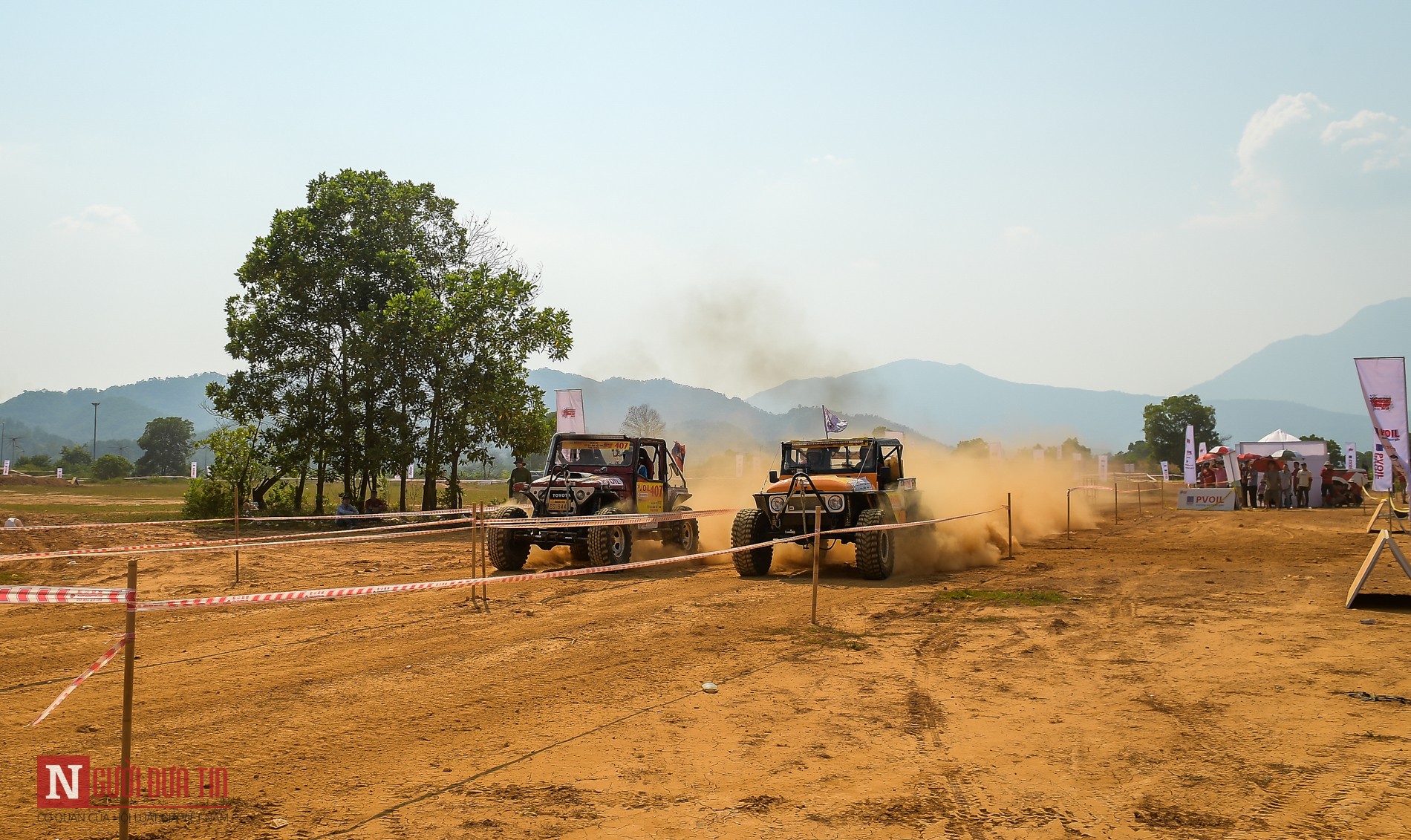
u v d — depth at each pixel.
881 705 6.28
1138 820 4.23
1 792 4.61
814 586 9.35
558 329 27.72
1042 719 5.91
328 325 26.91
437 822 4.22
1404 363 14.38
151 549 9.82
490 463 28.12
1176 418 89.88
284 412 26.28
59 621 9.43
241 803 4.48
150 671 7.29
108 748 5.35
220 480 25.53
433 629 9.10
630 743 5.44
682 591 11.78
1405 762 4.98
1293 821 4.19
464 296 26.34
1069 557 16.09
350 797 4.57
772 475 15.08
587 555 15.03
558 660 7.71
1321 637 8.35
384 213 27.23
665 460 16.05
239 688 6.75
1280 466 33.16
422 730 5.73
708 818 4.27
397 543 19.75
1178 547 17.73
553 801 4.50
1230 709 6.06
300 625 9.32
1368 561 10.16
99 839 4.02
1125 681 6.88
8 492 47.62
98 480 87.38
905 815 4.31
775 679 7.05
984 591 11.67
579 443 15.21
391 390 26.72
